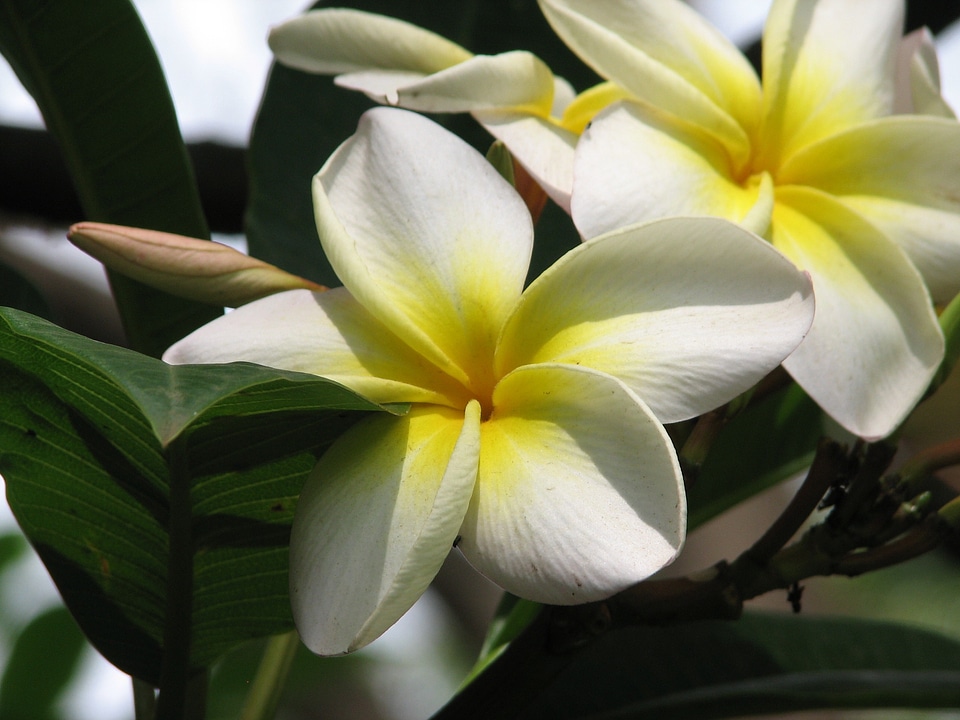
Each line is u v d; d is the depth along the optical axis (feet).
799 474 1.76
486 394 1.46
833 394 1.49
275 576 1.53
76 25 1.63
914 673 1.69
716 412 1.51
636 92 1.55
